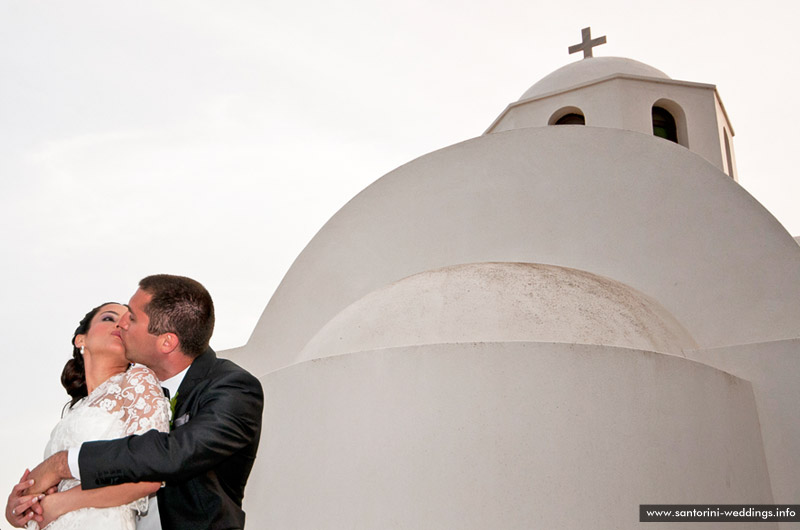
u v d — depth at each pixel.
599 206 8.44
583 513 4.87
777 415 6.57
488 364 5.18
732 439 5.88
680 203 8.09
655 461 5.16
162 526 2.92
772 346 6.77
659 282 7.86
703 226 7.89
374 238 9.34
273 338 9.52
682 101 11.12
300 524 5.39
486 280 6.37
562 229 8.48
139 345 3.13
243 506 6.06
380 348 5.47
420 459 5.07
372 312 6.46
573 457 4.98
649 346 5.96
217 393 2.99
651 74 11.66
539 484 4.91
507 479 4.92
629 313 6.36
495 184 8.98
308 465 5.50
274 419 5.94
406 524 4.95
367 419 5.33
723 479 5.58
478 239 8.77
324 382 5.63
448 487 4.95
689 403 5.52
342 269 9.37
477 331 5.78
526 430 5.02
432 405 5.17
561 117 11.55
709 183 8.05
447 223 8.99
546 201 8.67
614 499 4.95
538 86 12.12
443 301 6.16
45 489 2.84
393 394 5.29
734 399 6.13
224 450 2.86
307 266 9.69
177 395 3.11
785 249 7.44
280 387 5.99
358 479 5.21
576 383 5.15
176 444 2.74
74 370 3.57
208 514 2.88
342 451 5.35
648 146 8.52
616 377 5.23
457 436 5.05
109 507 2.82
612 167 8.58
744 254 7.59
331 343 6.47
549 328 5.78
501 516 4.84
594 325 5.89
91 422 2.93
